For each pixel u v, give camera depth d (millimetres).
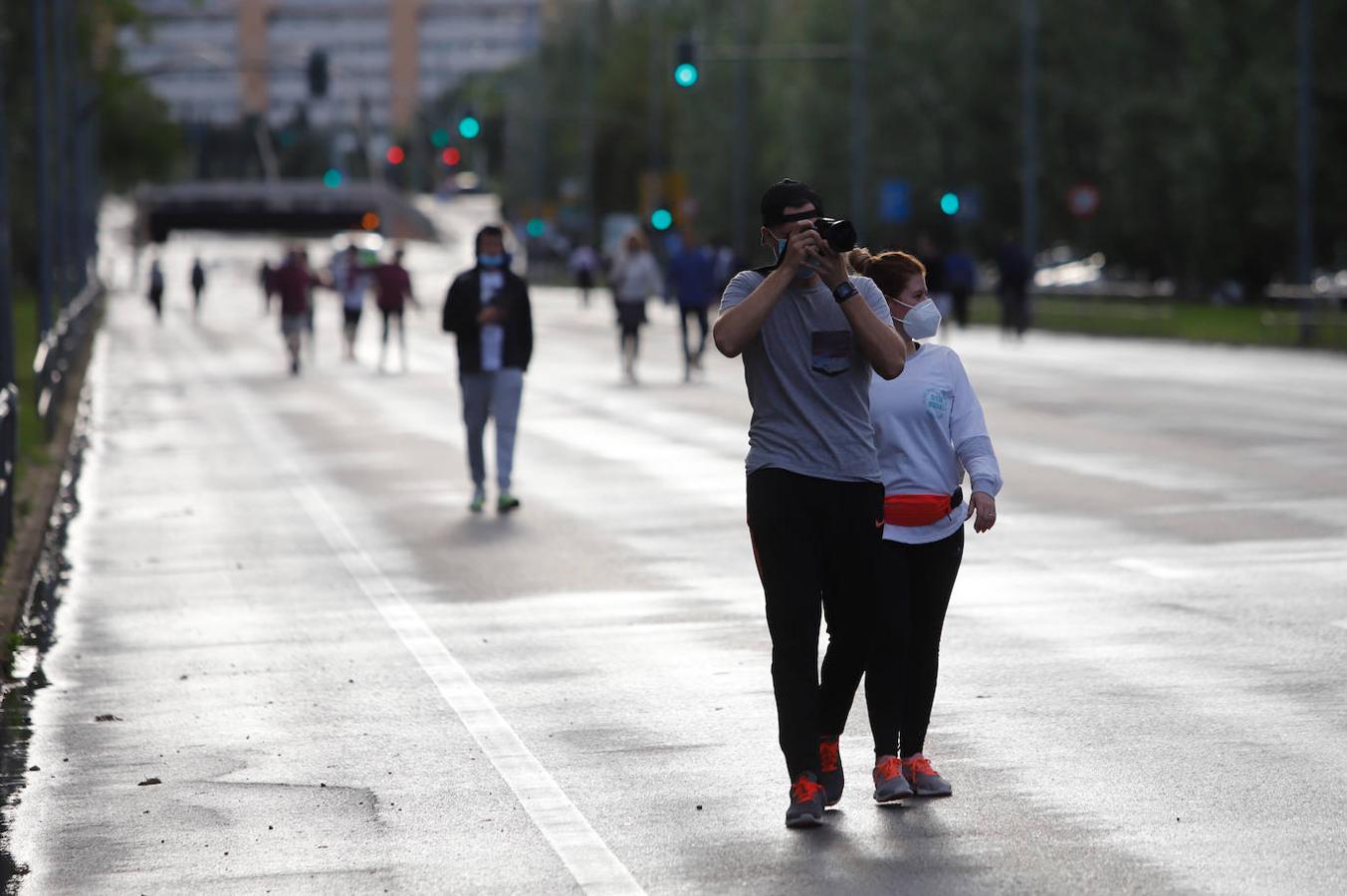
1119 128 190500
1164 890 19969
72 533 50469
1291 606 35938
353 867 21438
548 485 58031
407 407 89688
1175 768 24844
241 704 29922
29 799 24516
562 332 164000
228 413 88250
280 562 44656
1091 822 22500
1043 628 34281
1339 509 49219
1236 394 88062
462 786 24703
